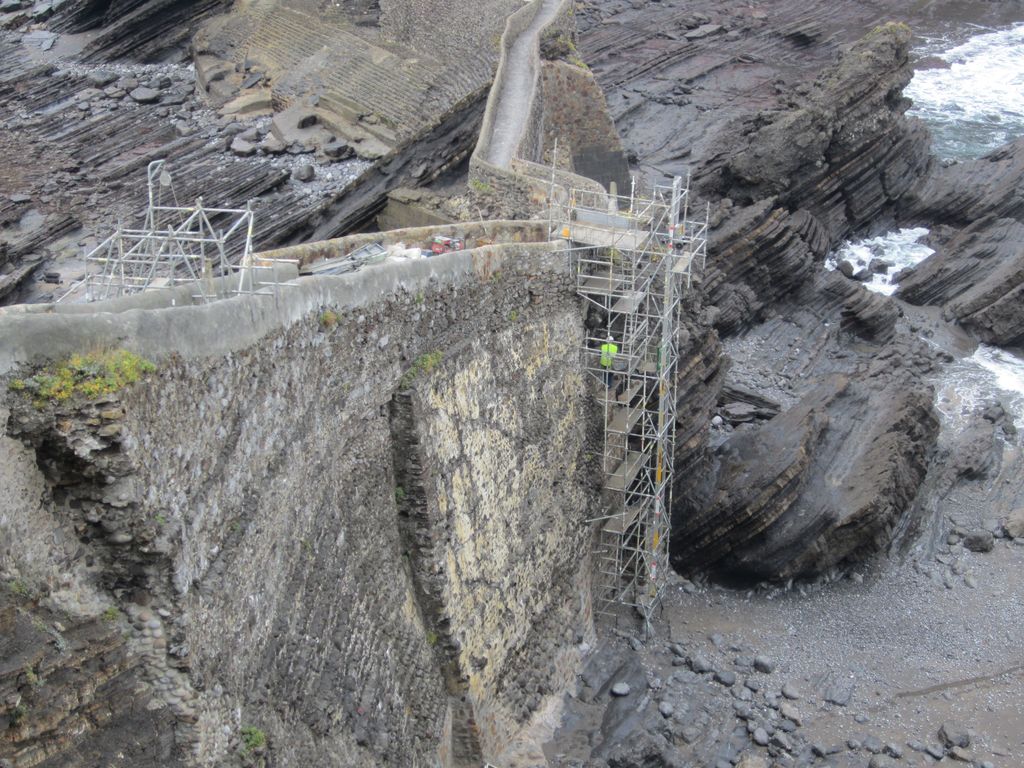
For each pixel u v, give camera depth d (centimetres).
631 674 3120
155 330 1478
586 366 3175
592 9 8512
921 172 6047
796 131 5428
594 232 3038
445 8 6144
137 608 1485
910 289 5269
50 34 7569
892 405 3978
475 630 2581
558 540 3053
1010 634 3381
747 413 4372
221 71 6681
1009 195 5759
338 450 2075
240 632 1677
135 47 7244
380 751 2111
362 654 2111
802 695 3111
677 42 7988
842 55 6250
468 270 2542
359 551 2148
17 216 5197
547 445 2966
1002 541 3838
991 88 7688
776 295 5088
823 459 3756
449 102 5822
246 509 1712
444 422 2427
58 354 1365
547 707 2936
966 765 2880
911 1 9056
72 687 1353
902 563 3725
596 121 5206
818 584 3616
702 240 3291
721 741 2944
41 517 1382
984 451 4203
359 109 6012
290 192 5419
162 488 1486
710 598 3541
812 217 5469
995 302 5006
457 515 2486
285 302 1842
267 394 1786
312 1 6875
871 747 2930
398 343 2272
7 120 6353
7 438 1330
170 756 1488
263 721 1723
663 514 3341
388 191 4997
